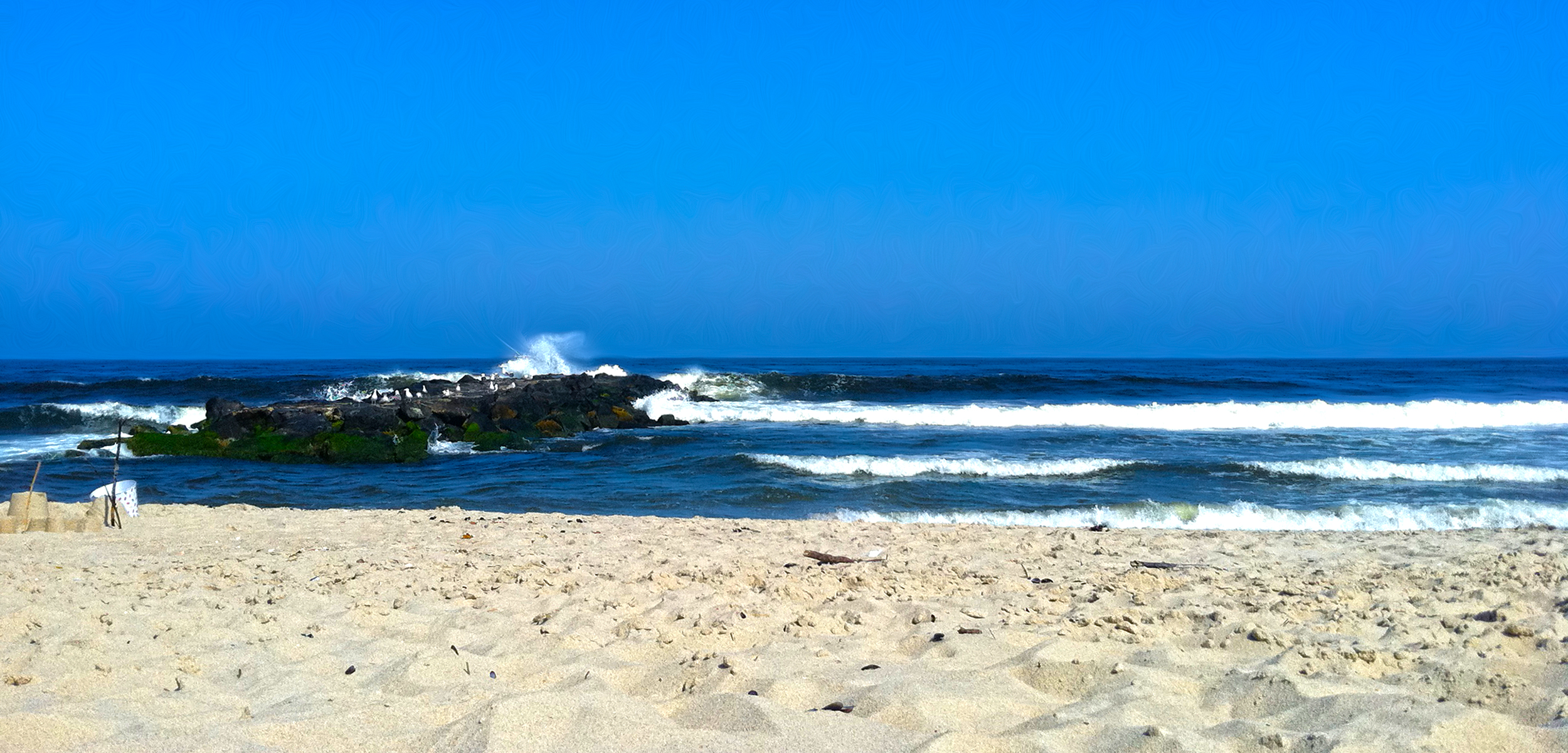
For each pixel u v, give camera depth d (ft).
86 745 10.94
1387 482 49.93
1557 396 128.88
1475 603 19.17
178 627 17.58
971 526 35.24
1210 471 53.01
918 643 16.67
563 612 19.13
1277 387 140.77
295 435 70.03
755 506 44.96
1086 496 46.83
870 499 45.85
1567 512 39.24
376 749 11.37
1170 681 13.84
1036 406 104.42
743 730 11.80
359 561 25.99
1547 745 11.25
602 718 11.77
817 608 19.99
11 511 31.63
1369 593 20.84
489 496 48.65
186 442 68.33
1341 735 11.22
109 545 29.12
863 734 11.52
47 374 226.38
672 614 19.20
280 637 17.20
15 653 15.34
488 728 11.19
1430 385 153.79
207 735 11.35
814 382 119.34
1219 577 23.21
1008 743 11.10
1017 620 18.57
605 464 61.67
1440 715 11.78
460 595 21.09
